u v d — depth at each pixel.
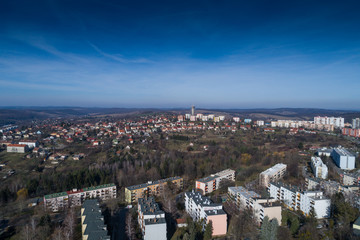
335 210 127.75
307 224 112.19
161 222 103.94
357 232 104.56
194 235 101.81
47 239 109.06
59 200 145.62
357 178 178.25
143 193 157.75
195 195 137.50
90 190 157.88
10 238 110.75
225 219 113.25
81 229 115.25
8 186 180.88
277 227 104.81
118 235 111.31
